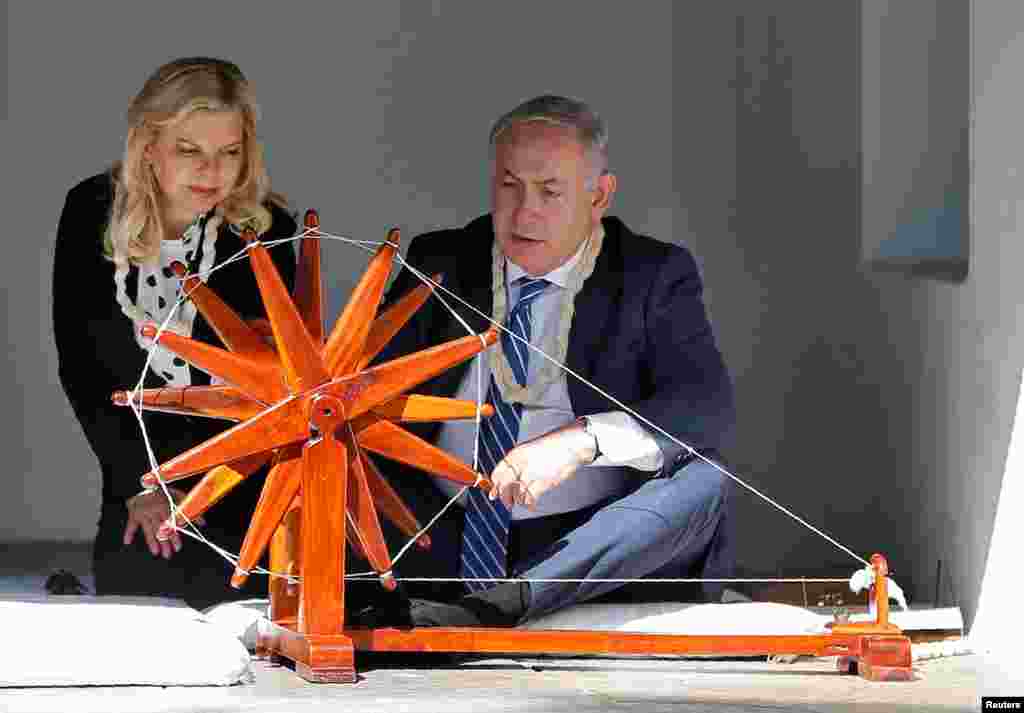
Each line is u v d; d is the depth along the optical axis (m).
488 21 12.00
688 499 8.34
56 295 8.80
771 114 11.38
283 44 11.91
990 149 8.63
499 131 8.80
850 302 10.41
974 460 8.83
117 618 7.25
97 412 8.68
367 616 7.78
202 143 8.66
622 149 11.97
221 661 7.18
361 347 7.27
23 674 7.05
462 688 7.24
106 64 11.79
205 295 7.32
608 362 8.75
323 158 11.95
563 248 8.77
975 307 8.82
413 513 8.60
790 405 11.23
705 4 11.94
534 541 8.60
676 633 7.90
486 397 8.76
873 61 10.27
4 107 11.71
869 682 7.55
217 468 7.27
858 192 10.35
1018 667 7.97
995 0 8.52
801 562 10.98
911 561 9.61
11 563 10.62
